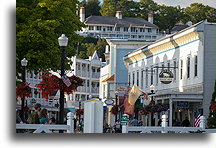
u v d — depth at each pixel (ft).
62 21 165.48
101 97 300.61
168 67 180.86
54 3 159.74
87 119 102.53
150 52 213.05
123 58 255.09
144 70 207.51
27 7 158.30
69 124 99.71
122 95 234.17
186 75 182.09
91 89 385.50
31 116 110.11
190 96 172.76
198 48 173.17
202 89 171.73
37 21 154.92
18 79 166.30
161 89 201.36
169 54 195.42
